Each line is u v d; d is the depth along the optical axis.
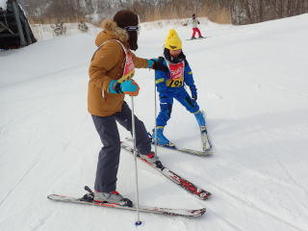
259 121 3.95
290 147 3.30
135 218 2.52
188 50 9.59
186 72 3.38
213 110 4.45
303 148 3.26
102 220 2.54
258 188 2.73
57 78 7.70
